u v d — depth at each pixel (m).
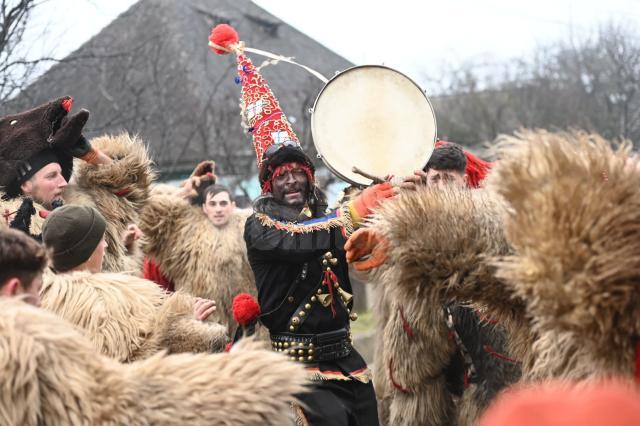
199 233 5.62
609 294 1.83
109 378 2.16
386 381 4.53
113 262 4.04
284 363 2.31
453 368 4.06
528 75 26.67
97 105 10.46
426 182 3.34
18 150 3.87
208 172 5.86
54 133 3.99
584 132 2.05
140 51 11.24
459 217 2.46
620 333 1.90
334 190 12.43
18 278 2.36
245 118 4.39
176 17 17.44
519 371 3.68
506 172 1.96
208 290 5.58
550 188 1.86
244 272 5.72
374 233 2.61
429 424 4.16
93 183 4.12
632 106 21.00
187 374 2.24
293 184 3.75
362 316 11.52
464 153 4.43
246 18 20.98
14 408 2.02
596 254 1.82
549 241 1.84
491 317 2.62
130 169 4.18
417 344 3.99
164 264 5.65
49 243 3.05
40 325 2.11
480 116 25.78
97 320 2.82
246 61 4.41
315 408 3.50
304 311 3.66
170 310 2.94
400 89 3.90
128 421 2.13
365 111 3.87
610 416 0.82
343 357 3.71
